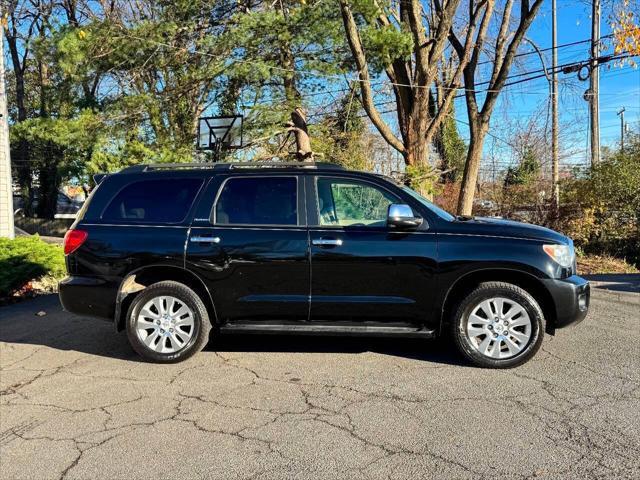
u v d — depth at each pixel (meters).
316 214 5.05
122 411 4.02
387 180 5.18
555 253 4.79
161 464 3.25
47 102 15.16
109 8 19.00
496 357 4.80
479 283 4.86
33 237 11.40
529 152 19.39
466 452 3.33
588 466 3.15
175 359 5.04
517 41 12.93
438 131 23.50
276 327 5.02
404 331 4.92
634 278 9.99
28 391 4.45
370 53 12.50
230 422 3.81
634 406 3.99
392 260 4.84
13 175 31.03
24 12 19.84
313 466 3.20
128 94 13.71
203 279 5.01
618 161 13.51
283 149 15.67
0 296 8.16
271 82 13.23
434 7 14.74
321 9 12.30
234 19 12.43
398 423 3.75
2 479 3.12
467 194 13.73
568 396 4.19
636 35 12.55
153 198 5.28
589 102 17.95
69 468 3.22
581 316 4.84
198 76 12.65
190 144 13.78
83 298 5.13
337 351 5.42
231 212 5.13
